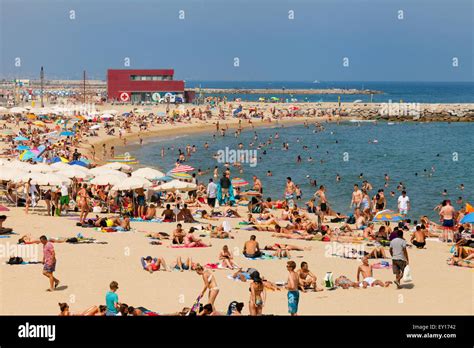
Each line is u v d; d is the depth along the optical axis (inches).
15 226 1189.1
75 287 816.3
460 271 943.0
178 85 5206.7
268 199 1560.0
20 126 3321.9
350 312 725.3
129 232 1168.8
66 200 1332.4
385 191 2058.3
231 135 3887.8
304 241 1154.0
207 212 1428.4
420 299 786.8
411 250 1101.1
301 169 2529.5
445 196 1955.0
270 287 826.2
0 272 876.0
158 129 3880.4
